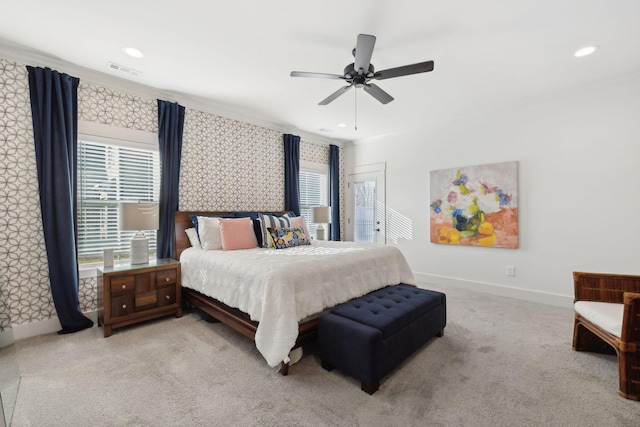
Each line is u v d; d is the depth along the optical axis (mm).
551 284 3408
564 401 1656
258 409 1612
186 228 3471
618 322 1774
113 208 3096
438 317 2441
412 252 4723
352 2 1853
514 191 3639
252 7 1908
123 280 2648
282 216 3900
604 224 3076
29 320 2537
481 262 3967
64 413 1569
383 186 5152
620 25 2066
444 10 1918
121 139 3074
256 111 3953
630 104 2914
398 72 2191
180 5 1890
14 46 2381
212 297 2672
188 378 1909
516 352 2240
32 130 2549
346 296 2449
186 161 3588
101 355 2211
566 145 3287
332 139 5496
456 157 4199
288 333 1919
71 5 1885
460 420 1513
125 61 2631
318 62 2635
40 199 2539
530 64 2641
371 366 1719
